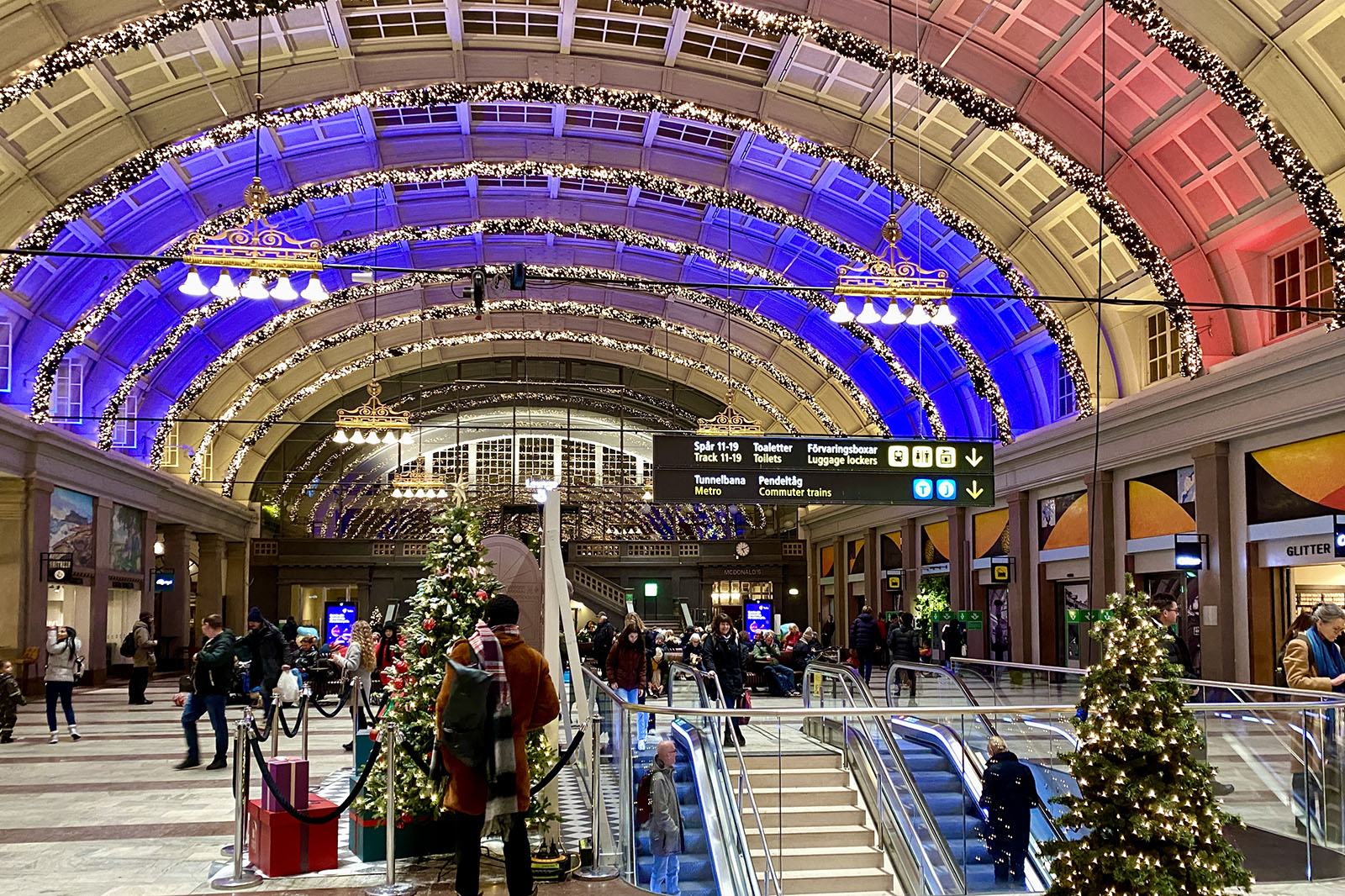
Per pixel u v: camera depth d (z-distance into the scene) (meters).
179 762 14.21
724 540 49.12
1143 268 20.02
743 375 41.28
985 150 21.55
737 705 17.34
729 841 8.78
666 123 24.39
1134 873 6.27
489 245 33.69
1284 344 17.59
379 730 8.88
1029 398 29.73
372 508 48.91
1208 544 19.38
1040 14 17.61
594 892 7.94
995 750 8.92
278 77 20.56
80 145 19.92
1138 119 18.67
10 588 24.33
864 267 12.79
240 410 38.28
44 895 7.65
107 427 29.22
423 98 21.27
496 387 48.19
